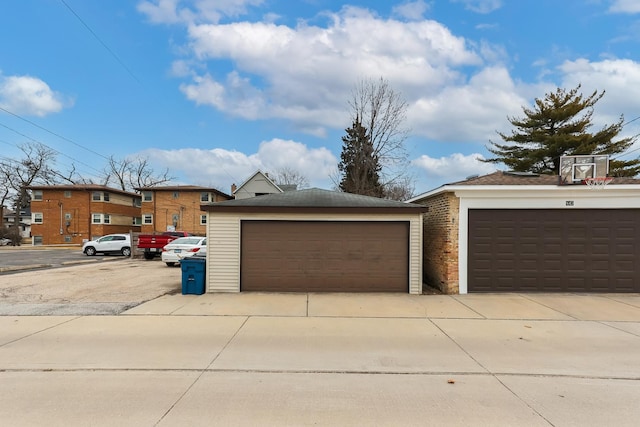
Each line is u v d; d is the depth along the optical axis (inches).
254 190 1465.3
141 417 135.5
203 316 286.2
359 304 329.7
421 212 386.0
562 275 389.7
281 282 389.4
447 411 141.5
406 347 216.5
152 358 196.5
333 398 152.1
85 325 260.5
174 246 689.6
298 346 217.3
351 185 1259.8
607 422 134.0
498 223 392.8
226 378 171.5
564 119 1156.5
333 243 390.0
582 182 383.6
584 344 223.9
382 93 1136.8
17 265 688.4
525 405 146.6
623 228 387.9
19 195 1961.1
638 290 384.8
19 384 164.2
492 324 267.3
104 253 1013.8
